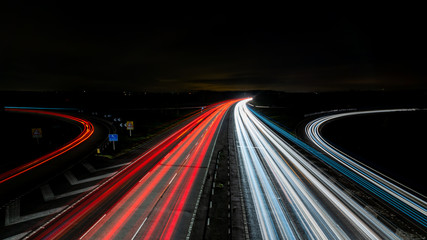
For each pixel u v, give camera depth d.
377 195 18.31
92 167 22.86
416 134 49.75
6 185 18.56
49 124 49.31
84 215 14.11
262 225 13.44
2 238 11.91
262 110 81.25
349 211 15.39
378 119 61.78
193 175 20.81
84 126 47.22
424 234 13.33
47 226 12.98
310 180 20.39
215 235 12.41
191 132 41.50
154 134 39.75
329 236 12.64
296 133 42.59
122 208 14.97
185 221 13.60
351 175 22.53
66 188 18.00
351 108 79.44
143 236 12.16
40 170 22.02
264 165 23.97
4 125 47.59
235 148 30.55
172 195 16.86
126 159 25.45
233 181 19.64
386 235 13.02
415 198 18.19
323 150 31.59
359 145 39.25
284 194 17.47
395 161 30.28
